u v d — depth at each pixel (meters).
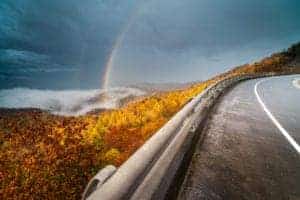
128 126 14.98
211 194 3.60
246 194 3.73
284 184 4.19
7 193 9.15
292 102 15.49
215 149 5.68
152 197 2.51
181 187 3.67
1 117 30.86
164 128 3.95
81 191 8.86
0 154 13.52
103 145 11.82
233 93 18.61
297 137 7.48
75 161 9.89
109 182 2.01
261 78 38.88
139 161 2.62
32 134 19.22
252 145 6.34
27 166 10.63
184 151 4.63
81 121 20.38
